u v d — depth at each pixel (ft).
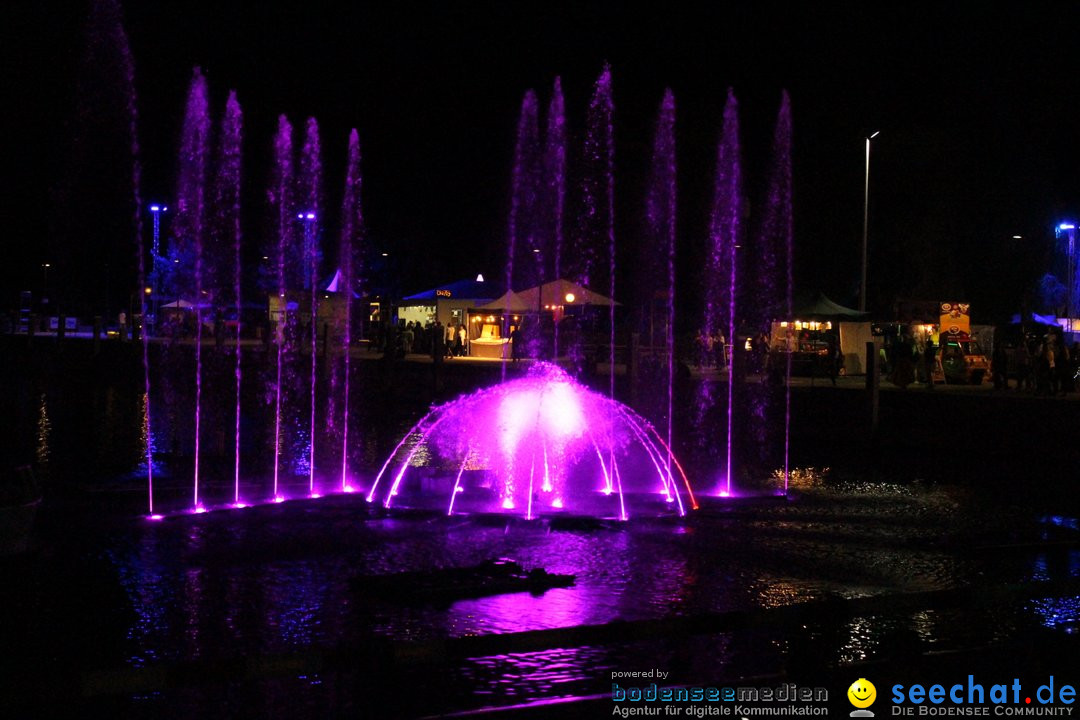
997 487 47.55
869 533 36.42
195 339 166.61
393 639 22.93
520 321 138.21
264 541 33.76
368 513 38.78
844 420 76.54
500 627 23.99
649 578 29.25
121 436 60.54
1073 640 23.00
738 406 86.07
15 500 30.42
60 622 24.17
